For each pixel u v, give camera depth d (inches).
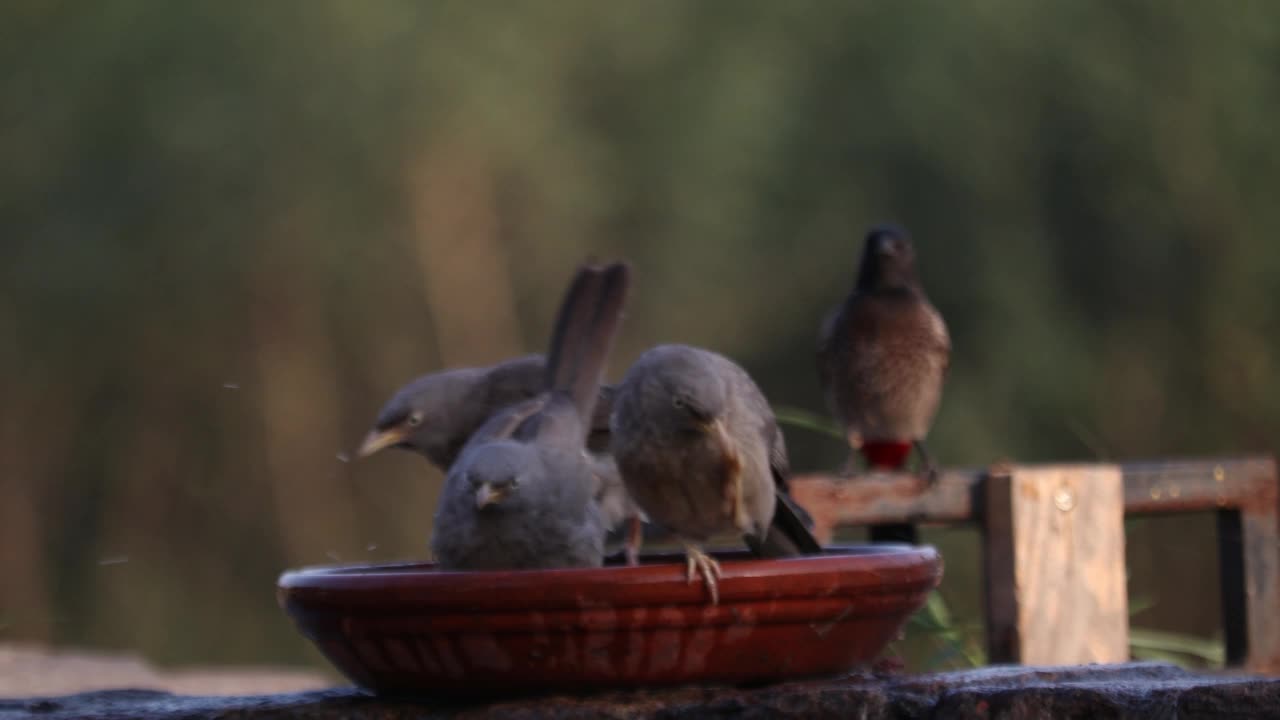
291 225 721.0
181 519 790.5
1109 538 245.8
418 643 146.0
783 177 730.2
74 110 725.3
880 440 316.8
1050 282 703.1
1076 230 709.9
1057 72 695.1
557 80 721.6
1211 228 695.1
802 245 726.5
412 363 768.9
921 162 713.0
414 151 709.9
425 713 151.1
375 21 693.3
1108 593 245.1
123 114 723.4
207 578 786.8
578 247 737.6
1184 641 299.7
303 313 762.8
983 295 691.4
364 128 703.7
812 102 724.7
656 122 729.6
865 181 719.7
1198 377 700.0
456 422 255.8
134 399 783.7
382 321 765.3
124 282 738.8
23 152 730.8
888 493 241.9
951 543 496.4
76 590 789.2
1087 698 146.3
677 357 169.6
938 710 148.4
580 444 207.6
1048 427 690.8
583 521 179.2
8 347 759.1
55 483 792.3
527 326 753.6
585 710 147.0
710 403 165.5
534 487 174.7
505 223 742.5
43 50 745.6
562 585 142.4
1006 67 699.4
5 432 780.0
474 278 738.2
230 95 705.0
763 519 172.9
